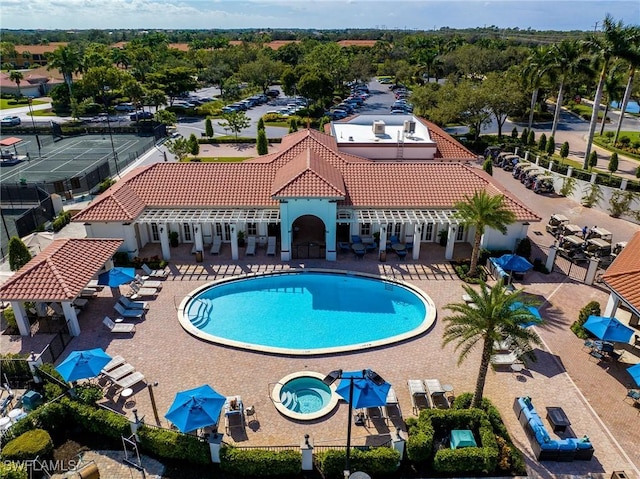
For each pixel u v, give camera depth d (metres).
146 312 29.33
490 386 23.61
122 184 37.12
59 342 26.25
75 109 88.00
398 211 35.59
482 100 64.88
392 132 52.97
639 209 42.94
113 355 25.53
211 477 19.11
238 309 30.30
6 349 26.12
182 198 36.31
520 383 23.80
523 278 33.47
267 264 34.88
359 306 30.72
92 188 51.81
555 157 60.59
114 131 80.94
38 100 113.56
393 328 28.56
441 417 20.58
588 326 25.55
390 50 162.38
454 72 119.94
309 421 21.39
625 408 22.34
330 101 98.00
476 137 68.62
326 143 44.97
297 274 33.69
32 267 27.05
